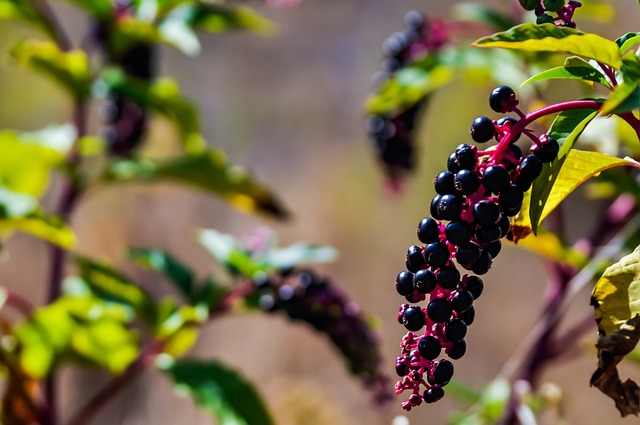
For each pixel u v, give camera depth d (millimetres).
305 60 4312
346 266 3686
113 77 1260
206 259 3648
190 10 1264
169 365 1162
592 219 3137
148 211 3627
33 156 1259
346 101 4219
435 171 3691
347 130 4141
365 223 3746
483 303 3471
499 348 3398
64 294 1307
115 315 1147
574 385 2955
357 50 4277
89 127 2668
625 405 801
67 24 4043
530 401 1138
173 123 1279
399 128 1220
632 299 810
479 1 3410
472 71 1272
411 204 3701
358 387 3076
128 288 1216
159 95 1240
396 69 1261
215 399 1127
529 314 3404
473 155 789
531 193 812
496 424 1182
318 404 2045
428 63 1167
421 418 2848
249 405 1129
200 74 4277
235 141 4199
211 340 3381
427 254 785
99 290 1228
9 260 3531
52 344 1170
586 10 1159
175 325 1146
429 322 792
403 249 3648
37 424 1183
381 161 1244
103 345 1182
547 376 2965
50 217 1095
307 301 1093
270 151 4168
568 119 810
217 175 1285
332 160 4062
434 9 4168
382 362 1095
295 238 3811
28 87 4012
